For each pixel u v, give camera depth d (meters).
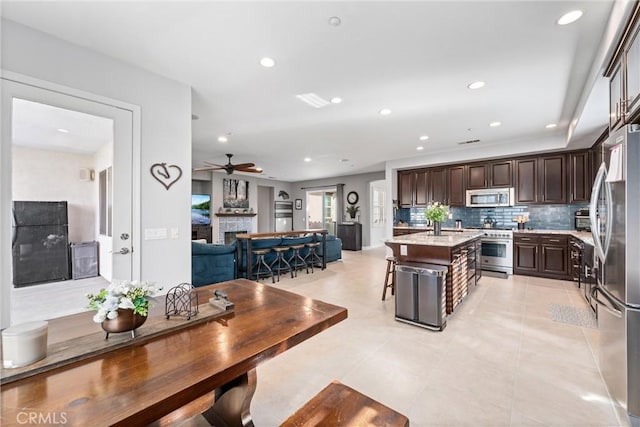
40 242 2.29
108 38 2.22
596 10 1.90
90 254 2.58
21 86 2.06
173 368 0.89
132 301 1.06
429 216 4.30
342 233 9.50
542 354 2.38
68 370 0.87
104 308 1.00
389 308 3.57
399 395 1.88
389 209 7.11
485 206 5.84
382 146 5.72
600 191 2.07
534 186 5.36
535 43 2.28
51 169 2.31
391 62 2.57
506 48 2.35
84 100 2.34
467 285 3.91
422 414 1.70
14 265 2.14
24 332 0.86
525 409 1.74
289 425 1.16
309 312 1.37
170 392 0.78
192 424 1.38
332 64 2.62
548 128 4.52
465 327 2.94
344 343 2.61
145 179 2.68
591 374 2.08
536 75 2.80
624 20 1.74
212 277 4.48
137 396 0.76
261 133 4.82
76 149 2.37
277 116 3.97
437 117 4.02
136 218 2.61
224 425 1.32
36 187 2.25
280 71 2.74
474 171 6.05
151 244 2.71
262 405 1.79
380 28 2.11
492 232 5.55
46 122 2.20
